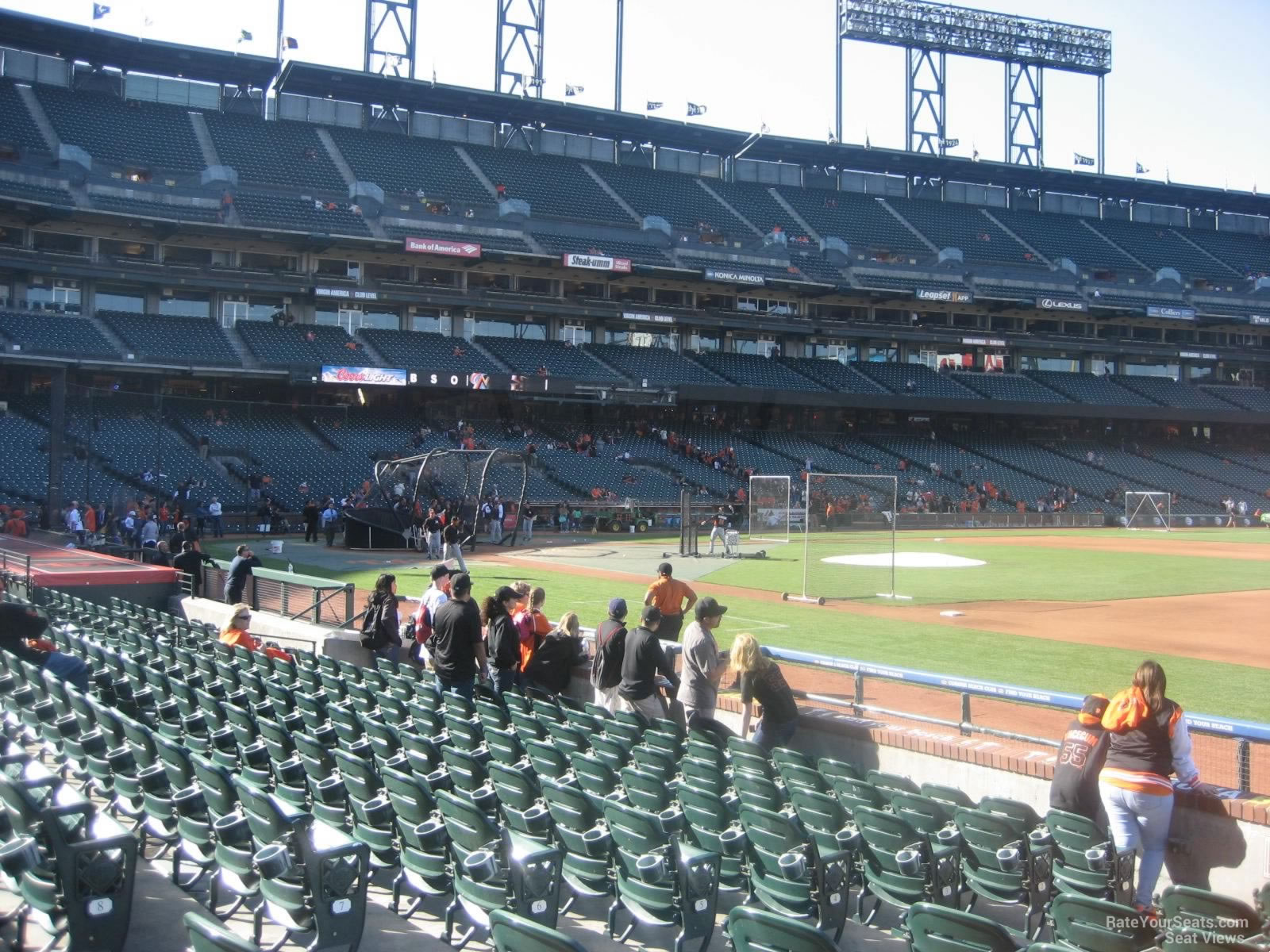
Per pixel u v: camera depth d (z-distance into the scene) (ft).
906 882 22.80
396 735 30.35
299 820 20.17
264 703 36.81
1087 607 85.35
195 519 141.08
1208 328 258.16
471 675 39.88
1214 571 118.21
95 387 165.27
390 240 180.24
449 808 21.98
